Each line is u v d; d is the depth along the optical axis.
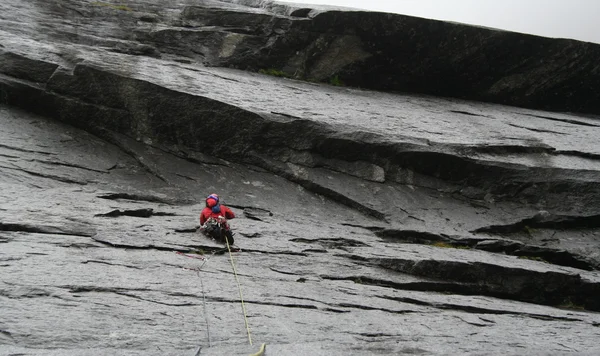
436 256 11.43
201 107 14.39
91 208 10.66
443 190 14.95
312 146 14.57
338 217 13.47
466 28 20.50
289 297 8.48
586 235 14.62
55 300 6.86
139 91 14.37
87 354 5.66
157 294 7.59
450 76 21.30
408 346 6.99
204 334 6.71
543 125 19.19
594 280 12.05
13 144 13.08
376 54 20.36
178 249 9.52
